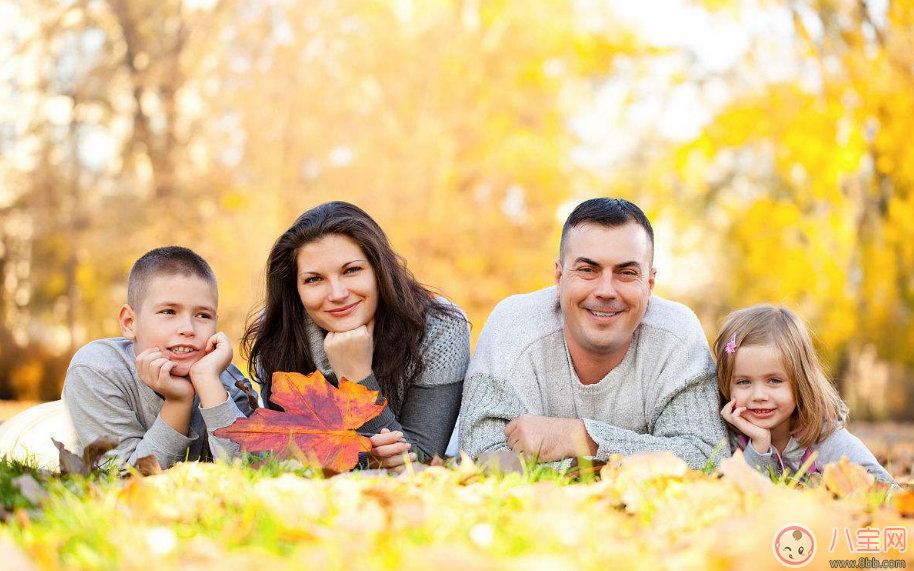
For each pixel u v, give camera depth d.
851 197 14.62
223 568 1.67
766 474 3.12
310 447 2.85
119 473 2.75
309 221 3.40
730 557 1.79
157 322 3.28
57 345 16.92
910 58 13.73
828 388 3.53
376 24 17.39
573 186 17.19
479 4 17.97
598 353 3.30
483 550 1.83
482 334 3.50
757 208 15.26
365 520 1.96
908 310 14.24
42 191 16.72
